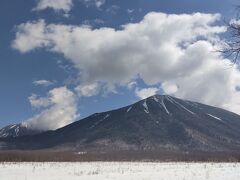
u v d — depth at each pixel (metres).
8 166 49.12
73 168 44.59
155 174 29.39
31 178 31.86
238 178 25.20
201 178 25.72
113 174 30.53
